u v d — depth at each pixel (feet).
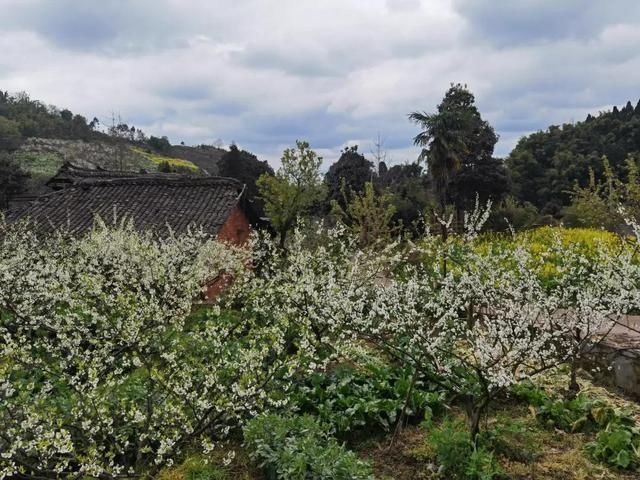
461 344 22.09
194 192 59.82
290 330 21.54
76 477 12.70
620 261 21.03
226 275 34.06
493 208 85.40
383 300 18.67
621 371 21.27
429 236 25.12
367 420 18.03
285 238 67.00
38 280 22.80
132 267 26.18
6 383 14.14
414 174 113.91
